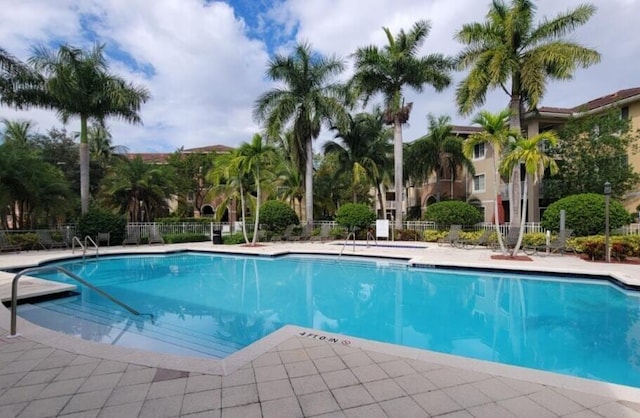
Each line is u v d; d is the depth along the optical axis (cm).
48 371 324
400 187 1900
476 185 2594
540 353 482
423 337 557
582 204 1247
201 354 473
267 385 297
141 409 261
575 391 286
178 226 2005
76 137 2986
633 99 1812
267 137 1931
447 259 1127
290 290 898
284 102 1900
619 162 1742
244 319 652
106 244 1673
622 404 267
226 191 2042
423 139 2456
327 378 310
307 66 1981
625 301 739
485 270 996
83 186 1723
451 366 334
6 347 381
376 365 336
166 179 2320
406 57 1838
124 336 542
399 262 1220
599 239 1090
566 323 610
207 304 761
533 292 823
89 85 1714
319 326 616
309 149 2016
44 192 1609
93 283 987
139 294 851
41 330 438
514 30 1523
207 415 253
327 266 1237
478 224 1758
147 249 1527
